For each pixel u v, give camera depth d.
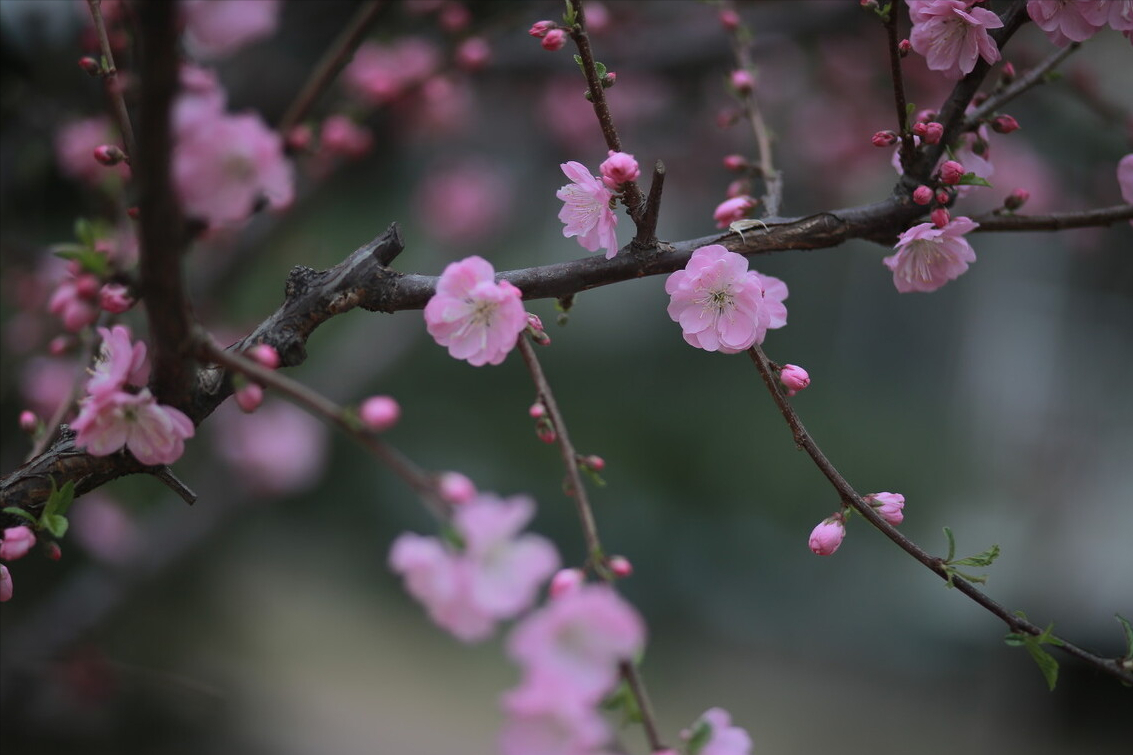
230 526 4.98
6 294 3.61
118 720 3.73
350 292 1.37
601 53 3.83
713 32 3.81
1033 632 1.29
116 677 3.41
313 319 1.36
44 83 3.20
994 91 1.65
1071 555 6.41
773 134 1.99
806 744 5.55
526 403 7.52
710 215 5.17
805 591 6.77
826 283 8.92
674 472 7.36
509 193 5.55
